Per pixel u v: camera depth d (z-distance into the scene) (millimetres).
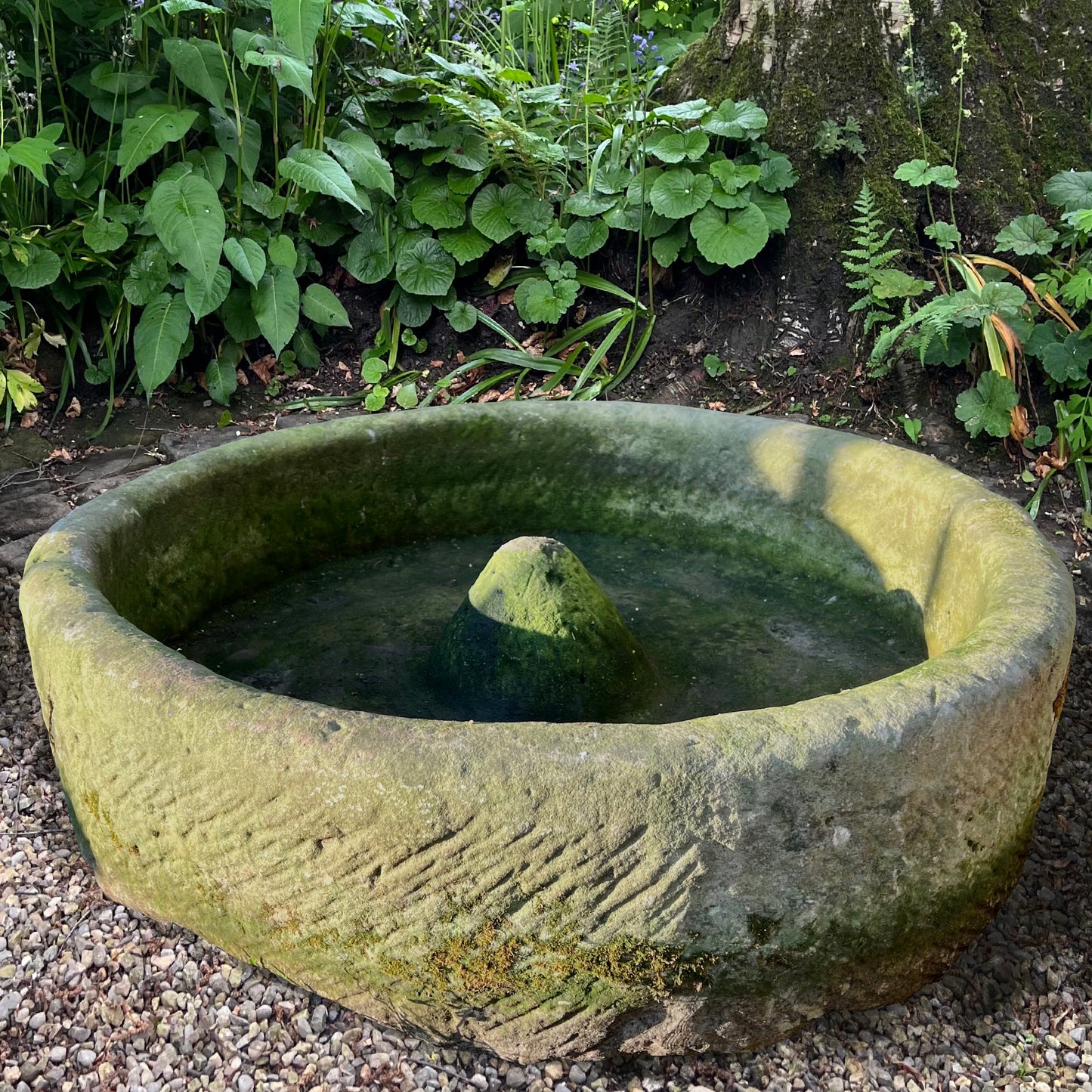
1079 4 4176
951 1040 1909
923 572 2332
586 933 1551
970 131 4137
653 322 4320
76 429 4219
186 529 2387
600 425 2770
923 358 3732
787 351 4172
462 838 1491
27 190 4297
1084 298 3646
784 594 2598
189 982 2006
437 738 1492
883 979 1758
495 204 4445
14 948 2107
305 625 2418
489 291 4562
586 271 4488
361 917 1608
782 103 4266
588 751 1466
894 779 1574
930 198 4117
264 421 4289
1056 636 1776
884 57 4156
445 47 5059
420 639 2355
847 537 2543
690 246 4289
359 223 4547
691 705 2123
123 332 4340
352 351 4598
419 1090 1790
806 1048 1864
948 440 3875
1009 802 1776
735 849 1512
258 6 4465
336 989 1729
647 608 2510
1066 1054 1904
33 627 1856
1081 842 2432
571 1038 1685
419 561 2717
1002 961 2066
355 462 2641
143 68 4445
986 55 4160
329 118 4578
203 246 3990
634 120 4305
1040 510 3660
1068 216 3781
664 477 2775
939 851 1692
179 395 4418
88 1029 1935
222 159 4379
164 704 1620
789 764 1491
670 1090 1788
